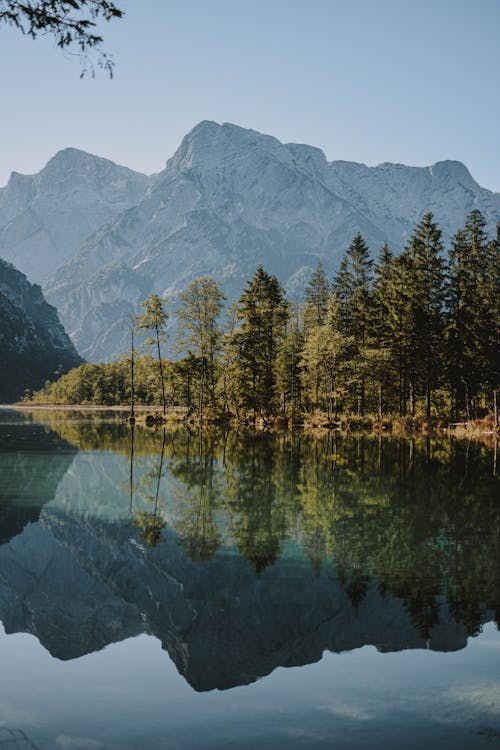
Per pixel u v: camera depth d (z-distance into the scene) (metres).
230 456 32.59
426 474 25.27
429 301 63.94
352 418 63.84
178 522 15.92
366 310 71.00
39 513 17.12
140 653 8.10
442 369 62.38
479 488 21.47
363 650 8.10
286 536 14.34
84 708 6.56
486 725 6.18
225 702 6.67
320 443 42.19
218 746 5.79
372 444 41.19
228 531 14.93
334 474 25.20
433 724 6.21
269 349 74.75
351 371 65.75
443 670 7.45
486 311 62.62
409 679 7.22
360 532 14.80
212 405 74.44
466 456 32.75
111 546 13.54
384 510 17.53
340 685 7.09
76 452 34.41
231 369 72.94
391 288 68.88
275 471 26.30
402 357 62.47
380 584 10.80
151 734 6.05
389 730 6.10
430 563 12.02
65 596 10.31
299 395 72.88
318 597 10.16
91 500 19.14
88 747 5.77
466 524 15.56
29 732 6.05
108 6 11.04
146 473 25.59
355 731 6.08
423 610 9.50
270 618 9.20
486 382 61.28
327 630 8.78
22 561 12.40
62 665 7.70
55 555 12.84
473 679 7.21
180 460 30.52
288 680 7.25
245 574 11.41
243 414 72.50
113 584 10.95
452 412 63.31
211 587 10.76
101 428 60.81
